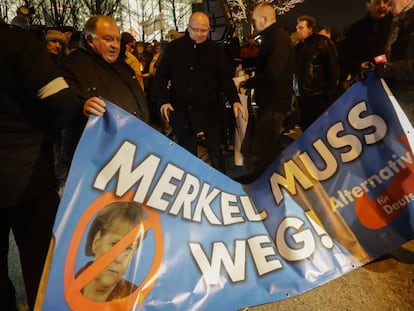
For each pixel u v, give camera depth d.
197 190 2.30
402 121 2.55
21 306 2.48
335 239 2.52
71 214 1.85
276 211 2.54
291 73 3.81
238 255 2.30
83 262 1.85
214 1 9.21
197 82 3.79
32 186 1.81
